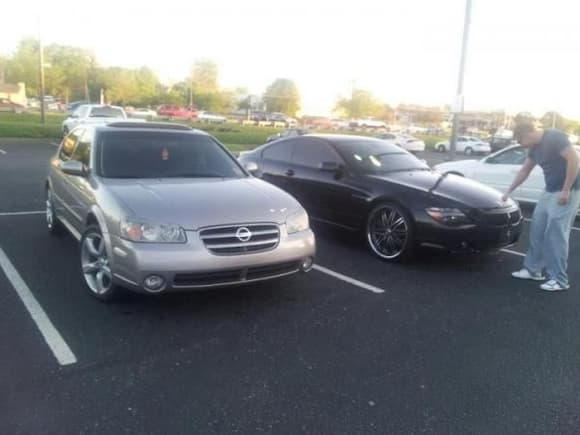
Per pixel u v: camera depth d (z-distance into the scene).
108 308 4.30
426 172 6.73
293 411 2.97
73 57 74.38
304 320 4.24
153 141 5.39
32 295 4.51
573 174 4.91
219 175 5.23
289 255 4.32
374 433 2.80
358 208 6.34
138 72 80.12
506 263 6.16
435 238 5.57
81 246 4.59
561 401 3.18
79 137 5.85
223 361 3.51
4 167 13.39
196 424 2.82
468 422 2.93
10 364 3.35
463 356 3.72
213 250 3.97
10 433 2.68
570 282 5.53
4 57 73.94
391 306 4.62
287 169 7.37
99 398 3.02
